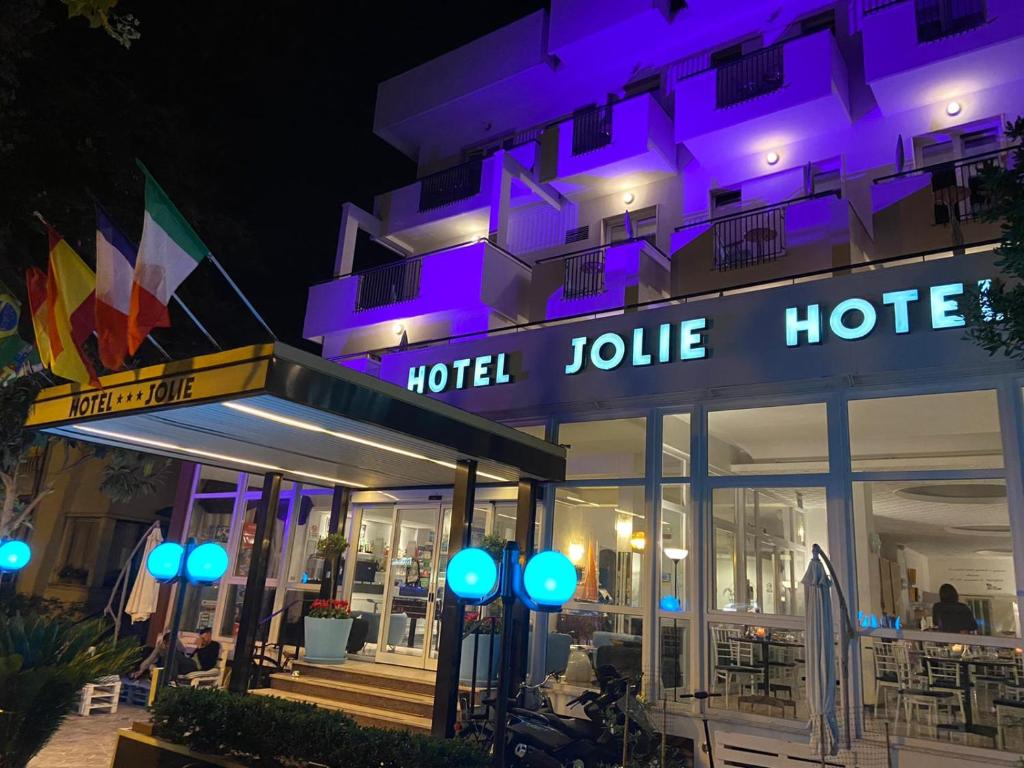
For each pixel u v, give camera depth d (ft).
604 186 48.65
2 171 42.93
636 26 48.19
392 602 38.75
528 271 50.62
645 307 40.40
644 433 33.24
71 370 26.50
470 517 27.91
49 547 72.54
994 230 32.53
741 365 30.01
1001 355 24.88
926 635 25.27
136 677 45.01
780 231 37.52
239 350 21.90
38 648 21.45
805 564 27.96
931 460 26.45
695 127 42.60
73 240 45.29
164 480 75.15
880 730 24.72
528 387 36.11
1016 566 24.23
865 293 27.84
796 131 41.16
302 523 47.26
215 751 25.44
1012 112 36.11
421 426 25.16
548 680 32.37
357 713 30.32
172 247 25.90
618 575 32.40
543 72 52.39
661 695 29.25
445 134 59.47
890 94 37.93
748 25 46.03
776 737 26.37
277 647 40.55
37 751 20.84
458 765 21.86
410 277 51.72
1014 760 22.54
